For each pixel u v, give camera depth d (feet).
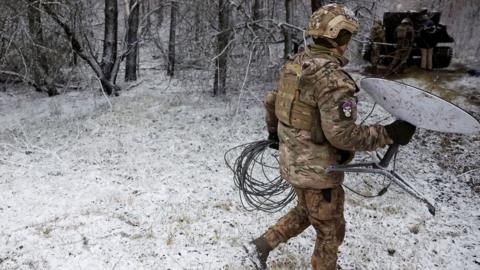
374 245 15.92
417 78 46.62
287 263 14.24
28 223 16.87
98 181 21.66
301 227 12.99
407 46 48.01
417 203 20.06
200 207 18.47
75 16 43.73
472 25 59.82
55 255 14.48
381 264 14.80
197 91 44.45
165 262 14.20
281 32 41.27
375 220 18.08
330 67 10.69
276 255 14.75
